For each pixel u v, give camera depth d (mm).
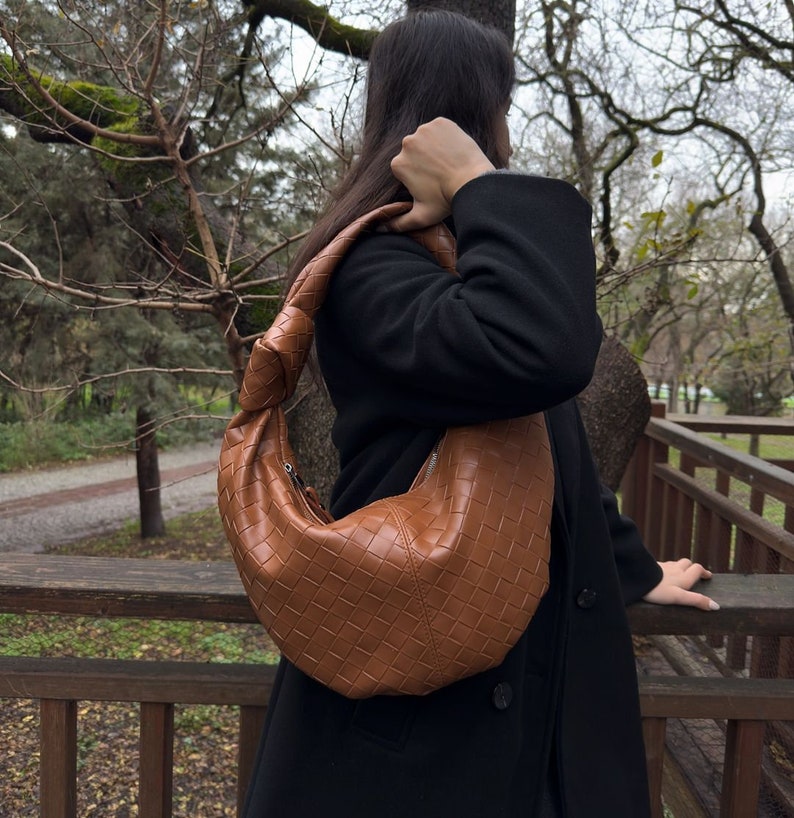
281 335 798
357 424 871
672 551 3049
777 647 1843
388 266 783
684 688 1229
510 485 781
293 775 863
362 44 3020
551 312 680
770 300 8852
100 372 7410
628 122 5355
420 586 728
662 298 3477
